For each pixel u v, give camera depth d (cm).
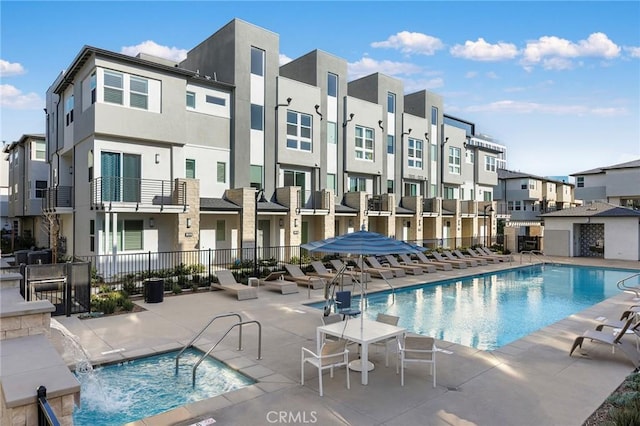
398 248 723
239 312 1188
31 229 3366
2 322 578
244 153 2270
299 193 2364
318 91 2636
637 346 810
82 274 1133
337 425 529
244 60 2275
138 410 606
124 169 1848
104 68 1750
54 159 2511
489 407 584
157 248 1953
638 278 2141
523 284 1942
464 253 2820
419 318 1266
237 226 2261
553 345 894
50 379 411
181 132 1980
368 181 3091
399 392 634
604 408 585
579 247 3136
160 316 1129
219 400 600
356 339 682
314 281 1595
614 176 3947
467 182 4003
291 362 768
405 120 3328
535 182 4981
